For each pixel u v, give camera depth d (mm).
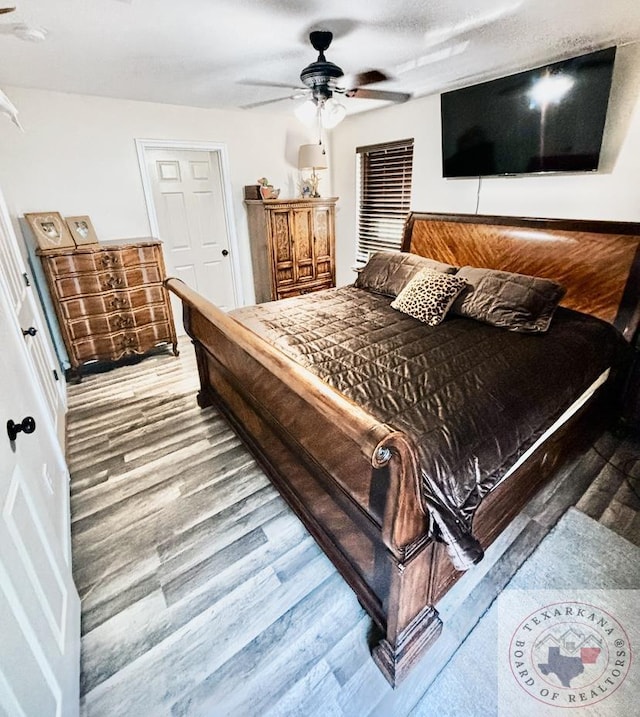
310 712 1231
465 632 1435
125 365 3754
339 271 5051
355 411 985
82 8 1649
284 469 1905
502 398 1572
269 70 2568
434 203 3582
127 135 3531
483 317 2420
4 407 1246
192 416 2857
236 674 1328
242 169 4246
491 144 2848
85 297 3281
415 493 1063
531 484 1834
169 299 3746
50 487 1673
